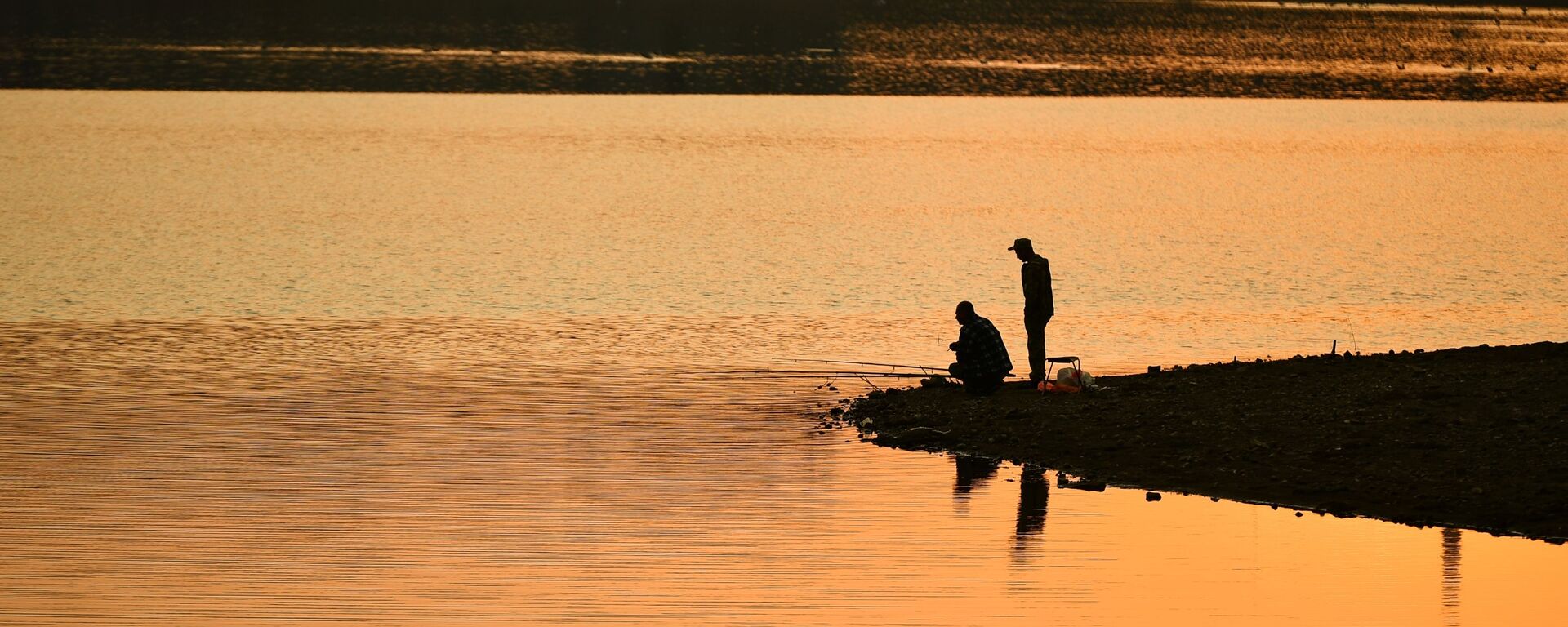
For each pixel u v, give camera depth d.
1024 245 85.94
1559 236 192.00
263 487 66.50
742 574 55.72
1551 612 51.97
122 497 64.62
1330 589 54.19
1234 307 133.50
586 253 167.75
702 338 112.56
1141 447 71.94
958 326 120.44
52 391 87.44
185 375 93.56
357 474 68.88
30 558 56.75
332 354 102.94
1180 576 55.47
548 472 69.50
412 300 132.88
